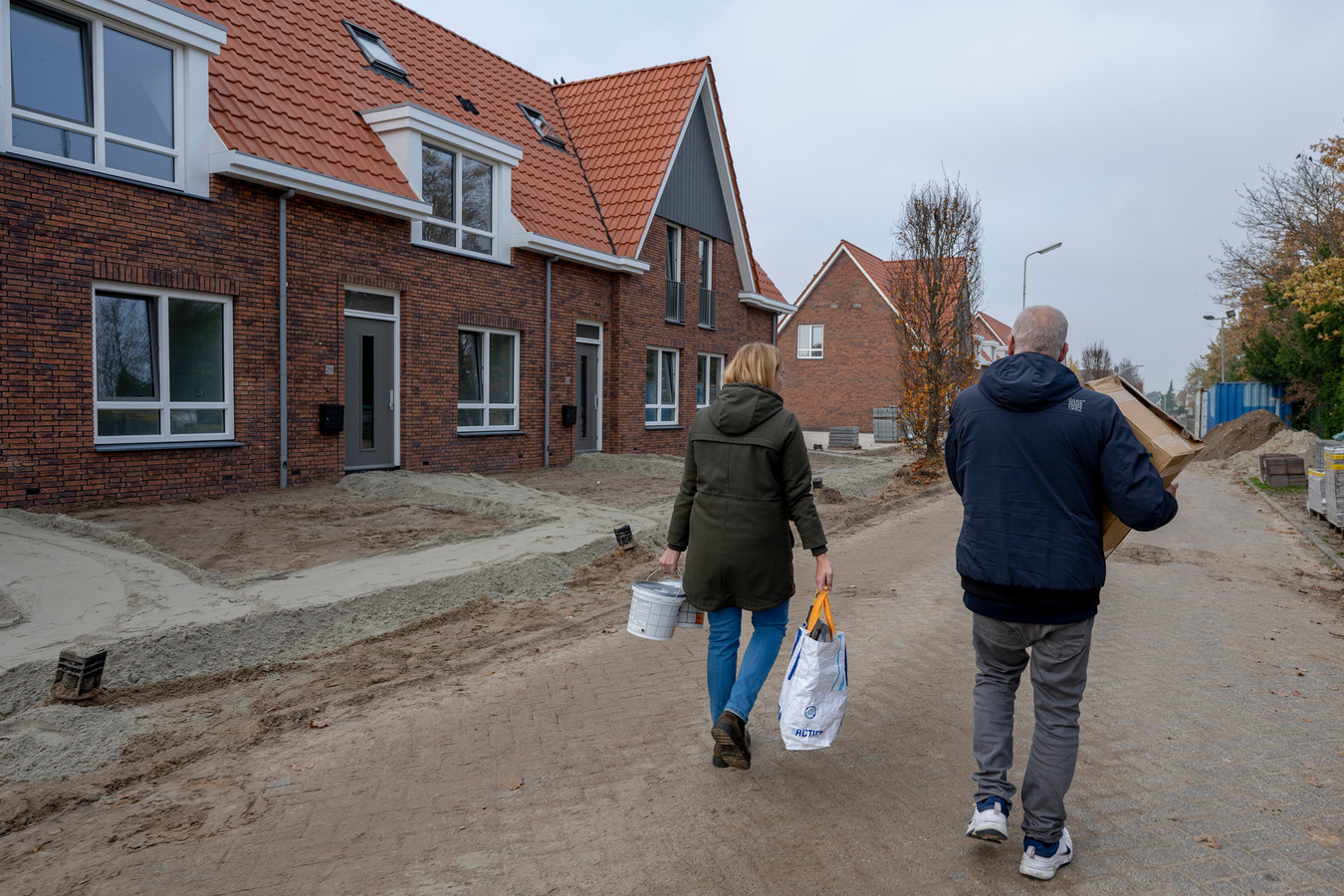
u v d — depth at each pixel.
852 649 5.59
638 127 19.95
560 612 6.67
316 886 2.82
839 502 14.03
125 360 9.68
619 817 3.28
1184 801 3.42
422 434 13.57
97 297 9.39
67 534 7.63
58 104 8.95
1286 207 27.56
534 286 15.95
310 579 6.66
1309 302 18.31
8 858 3.04
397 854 3.02
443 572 7.07
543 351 16.28
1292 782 3.62
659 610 3.88
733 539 3.52
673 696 4.69
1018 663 2.98
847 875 2.86
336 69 13.55
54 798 3.48
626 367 18.50
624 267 17.58
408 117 12.73
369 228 12.45
